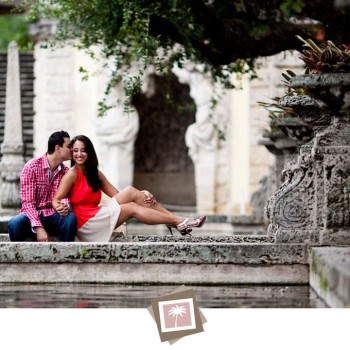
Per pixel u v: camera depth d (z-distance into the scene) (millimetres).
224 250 14195
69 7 19922
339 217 14109
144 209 15531
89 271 14273
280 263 14172
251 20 19781
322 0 18297
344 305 10516
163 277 14219
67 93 36438
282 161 22906
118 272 14242
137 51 19016
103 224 15406
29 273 14305
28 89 36750
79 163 15391
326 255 12656
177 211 37531
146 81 34781
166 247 14211
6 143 24250
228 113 35875
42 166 15367
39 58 36656
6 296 13062
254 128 35844
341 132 14211
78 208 15445
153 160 38125
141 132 37812
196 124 35688
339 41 18438
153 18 19984
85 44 20453
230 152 36031
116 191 15766
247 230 27547
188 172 38094
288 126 17531
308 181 14320
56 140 15430
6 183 24109
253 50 20094
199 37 19984
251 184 36000
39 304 12336
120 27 20000
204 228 31031
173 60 20812
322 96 14109
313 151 14164
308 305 12031
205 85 35281
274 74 35312
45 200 15445
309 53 14844
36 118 36500
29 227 15266
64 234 15227
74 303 12453
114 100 35750
